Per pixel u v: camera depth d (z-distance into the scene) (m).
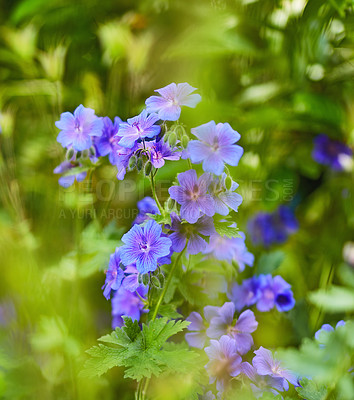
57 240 1.26
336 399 0.93
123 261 0.94
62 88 1.31
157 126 0.94
